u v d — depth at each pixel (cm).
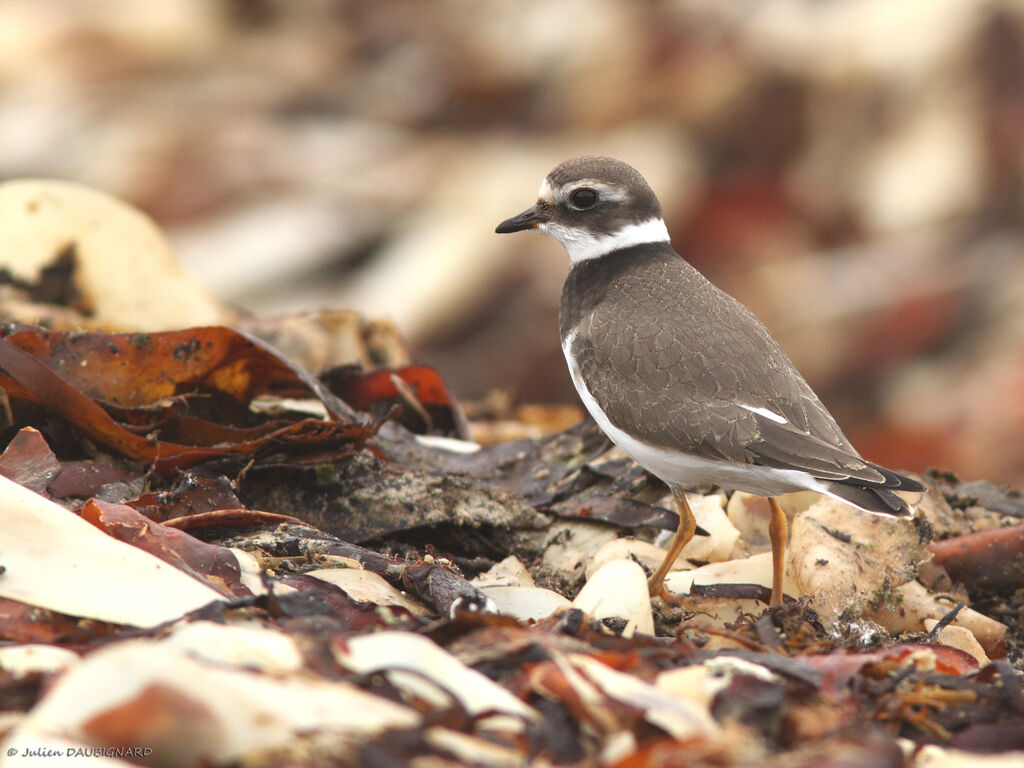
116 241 1187
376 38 2497
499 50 2298
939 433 1878
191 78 2422
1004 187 2058
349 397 1093
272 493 874
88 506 729
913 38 2116
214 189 2166
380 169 2180
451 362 1955
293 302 1991
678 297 986
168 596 660
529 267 2025
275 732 502
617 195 1062
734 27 2184
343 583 739
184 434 898
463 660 607
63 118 2300
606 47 2216
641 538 945
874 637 806
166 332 909
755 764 517
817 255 2066
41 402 844
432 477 898
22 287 1144
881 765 517
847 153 2111
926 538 902
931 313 1967
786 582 879
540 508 948
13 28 2478
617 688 564
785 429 886
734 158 2134
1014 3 2089
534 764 520
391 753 502
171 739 491
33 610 641
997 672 655
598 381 957
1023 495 1039
